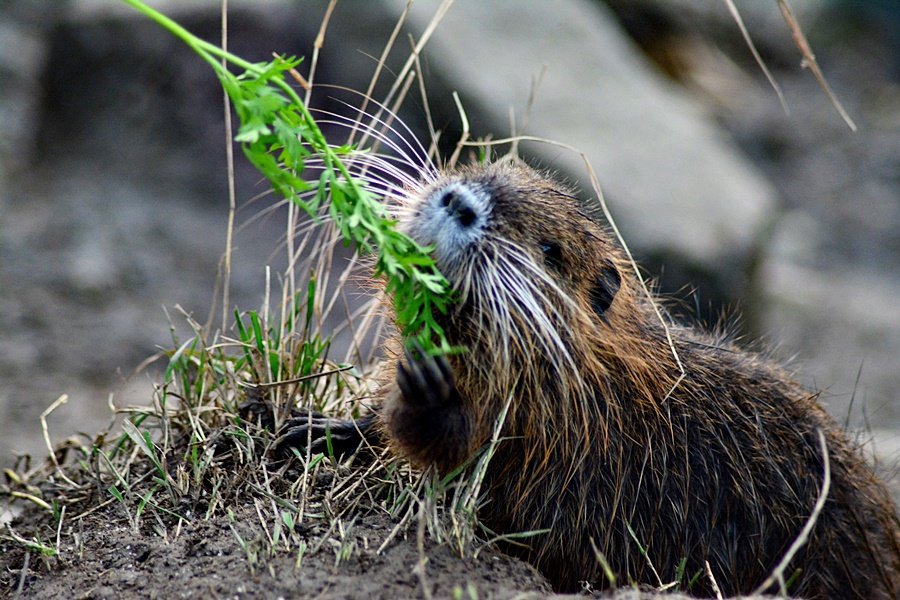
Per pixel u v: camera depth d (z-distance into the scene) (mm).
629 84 21188
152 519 6773
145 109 19953
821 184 29312
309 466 6926
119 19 19844
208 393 7879
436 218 7047
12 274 16391
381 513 6719
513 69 19484
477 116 17750
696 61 30609
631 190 18172
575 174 17875
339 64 18031
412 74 9133
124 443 7629
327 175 5957
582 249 7691
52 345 14734
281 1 18984
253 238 18750
